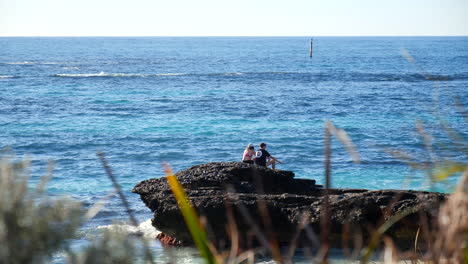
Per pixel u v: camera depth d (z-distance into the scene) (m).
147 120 77.00
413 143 59.16
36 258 3.28
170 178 3.87
